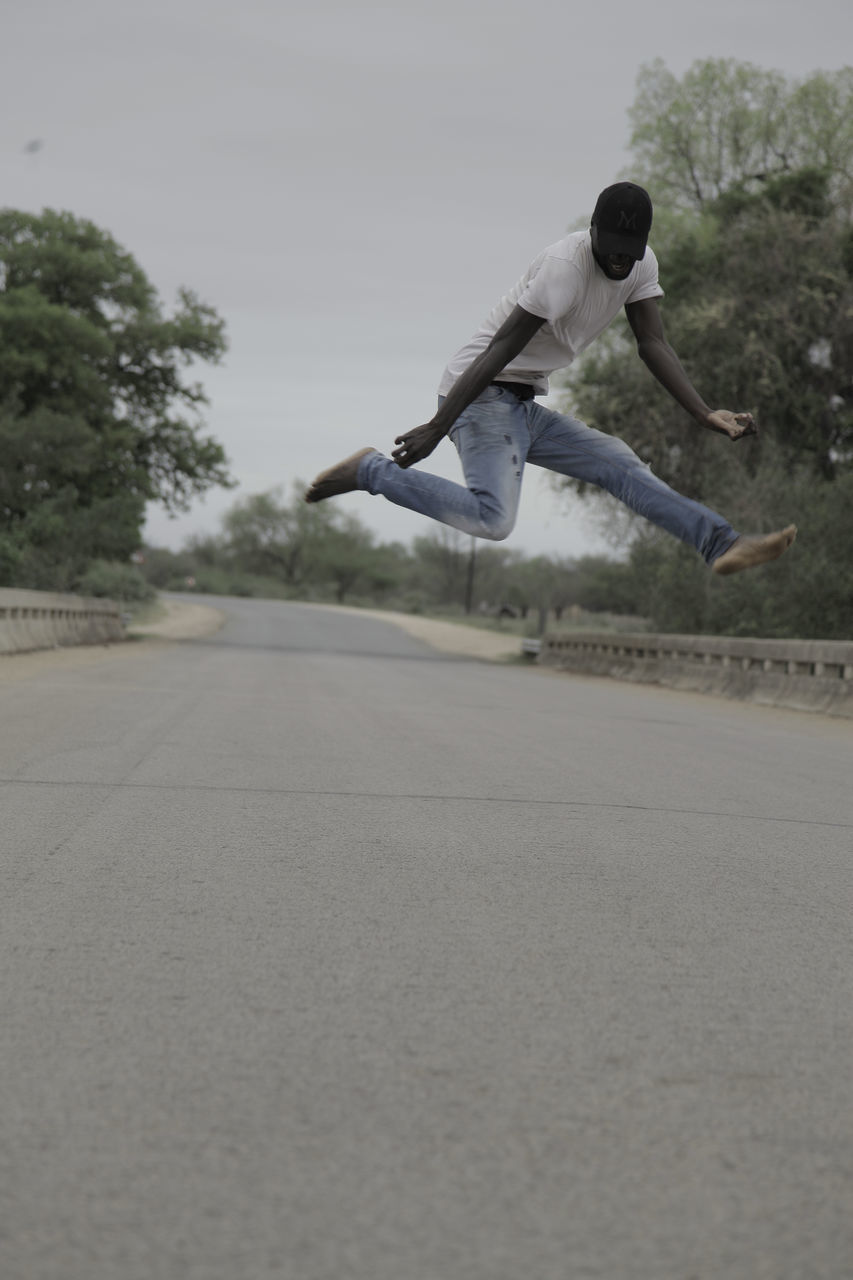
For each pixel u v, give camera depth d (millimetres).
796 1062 3080
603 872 5387
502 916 4531
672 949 4148
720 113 40969
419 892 4887
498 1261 2053
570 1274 2016
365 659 33344
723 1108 2762
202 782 7613
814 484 31062
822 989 3742
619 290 4969
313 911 4527
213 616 71250
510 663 38594
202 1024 3260
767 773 9375
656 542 31969
